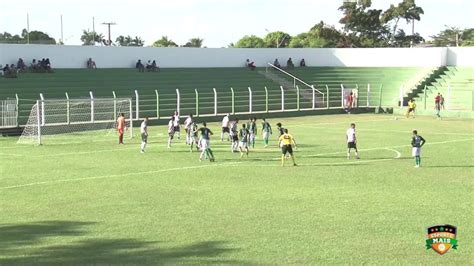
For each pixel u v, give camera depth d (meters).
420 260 13.45
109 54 65.69
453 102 67.44
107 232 15.80
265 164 28.70
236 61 74.50
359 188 22.17
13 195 20.95
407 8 109.44
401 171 26.38
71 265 13.04
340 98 69.81
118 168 27.45
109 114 50.22
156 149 35.16
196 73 69.38
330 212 18.09
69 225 16.58
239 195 20.81
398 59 76.75
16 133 43.97
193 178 24.58
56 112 48.28
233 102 58.88
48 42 87.69
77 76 60.44
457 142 38.56
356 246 14.48
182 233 15.66
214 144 38.03
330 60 78.31
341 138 40.75
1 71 56.59
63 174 25.70
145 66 67.69
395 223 16.72
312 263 13.20
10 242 14.88
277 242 14.80
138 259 13.46
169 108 58.28
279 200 19.94
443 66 74.38
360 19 108.88
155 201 19.81
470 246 14.49
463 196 20.64
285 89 69.81
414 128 48.69
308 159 30.41
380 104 68.38
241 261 13.31
